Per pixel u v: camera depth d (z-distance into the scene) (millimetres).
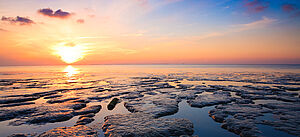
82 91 26062
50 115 13469
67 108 15703
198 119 13055
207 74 62281
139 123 11578
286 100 18281
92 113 14617
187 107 16656
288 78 41719
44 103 18328
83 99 20031
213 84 33812
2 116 13156
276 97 19641
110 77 53188
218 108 15438
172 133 10078
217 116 13133
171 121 12031
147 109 15273
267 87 27359
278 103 16531
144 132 10023
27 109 15055
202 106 16734
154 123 11578
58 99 19812
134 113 13969
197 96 21766
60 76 58594
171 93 24312
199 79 44062
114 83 36375
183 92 24453
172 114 14367
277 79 39656
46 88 29125
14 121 12406
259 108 14953
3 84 34875
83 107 16984
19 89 28094
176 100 19125
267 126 10734
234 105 16203
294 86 28859
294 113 13156
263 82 34438
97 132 10523
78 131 10422
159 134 9836
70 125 11922
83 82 38844
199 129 11055
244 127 10656
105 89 28094
